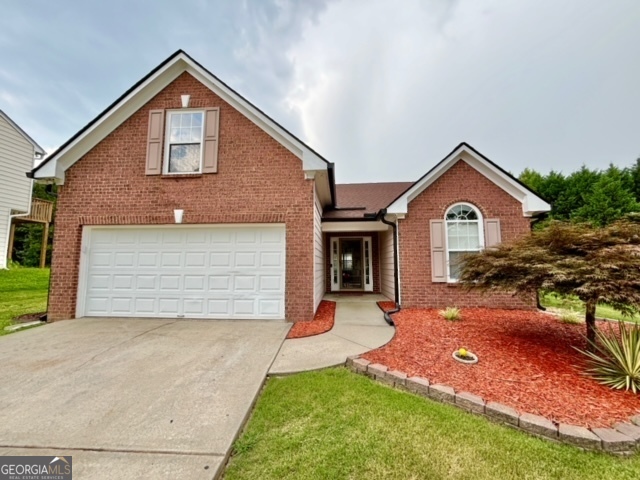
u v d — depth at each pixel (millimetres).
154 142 7785
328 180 8125
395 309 8164
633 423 2842
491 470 2293
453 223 8547
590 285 4102
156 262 7625
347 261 13312
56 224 7613
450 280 8344
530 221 8422
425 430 2783
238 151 7680
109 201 7668
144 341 5543
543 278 4770
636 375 3518
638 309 4129
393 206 8453
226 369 4230
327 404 3273
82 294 7559
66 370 4180
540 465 2357
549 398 3291
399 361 4328
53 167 7504
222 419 2965
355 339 5566
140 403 3277
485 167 8508
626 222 5004
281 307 7320
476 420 2984
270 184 7547
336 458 2412
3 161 14344
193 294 7504
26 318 7441
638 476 2264
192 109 7875
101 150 7805
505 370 4016
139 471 2246
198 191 7617
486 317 7004
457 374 3891
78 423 2885
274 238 7547
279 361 4551
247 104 7621
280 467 2330
